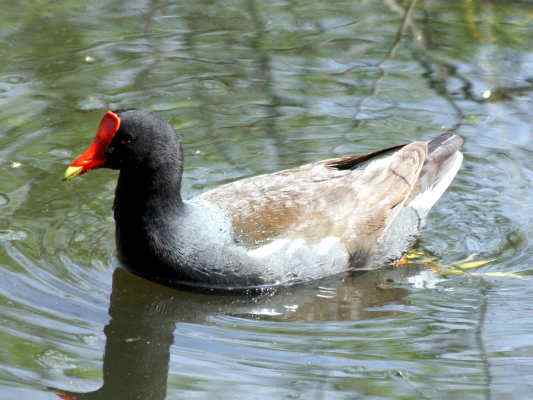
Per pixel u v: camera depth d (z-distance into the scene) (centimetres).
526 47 1719
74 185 1382
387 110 1569
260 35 1773
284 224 1212
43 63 1650
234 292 1196
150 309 1148
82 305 1134
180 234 1177
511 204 1370
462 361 1043
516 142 1492
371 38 1761
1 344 1041
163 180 1164
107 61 1669
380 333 1108
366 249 1258
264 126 1530
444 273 1245
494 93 1605
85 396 979
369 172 1299
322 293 1209
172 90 1603
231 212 1210
